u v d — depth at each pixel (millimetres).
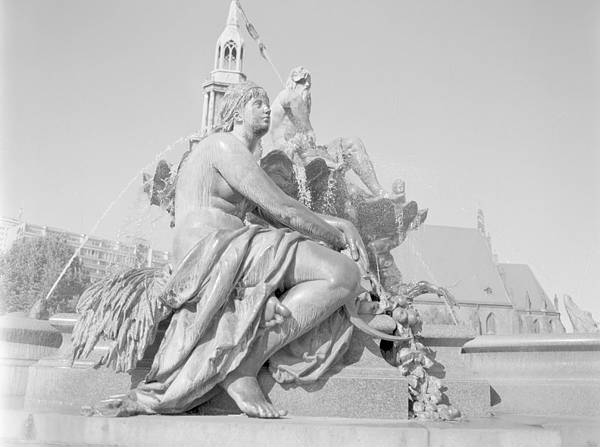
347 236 4453
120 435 3166
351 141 6605
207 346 3594
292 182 5578
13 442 3211
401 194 6387
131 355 3725
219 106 4414
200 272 3648
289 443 3105
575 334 5102
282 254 3773
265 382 3775
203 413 3678
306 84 6867
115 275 3998
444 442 3162
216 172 4051
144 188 5891
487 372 5457
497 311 34469
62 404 3902
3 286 30391
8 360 4941
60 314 4617
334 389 3777
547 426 4055
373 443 3121
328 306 3760
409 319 4203
